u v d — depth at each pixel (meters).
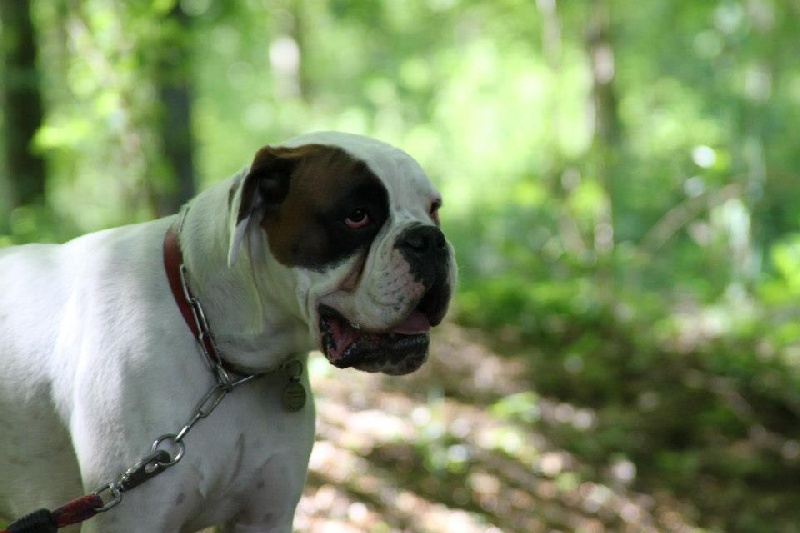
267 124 23.30
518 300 9.83
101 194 15.12
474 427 7.34
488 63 20.62
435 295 3.17
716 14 18.73
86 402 3.22
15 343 3.42
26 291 3.49
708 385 8.72
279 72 23.77
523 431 7.50
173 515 3.25
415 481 6.43
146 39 8.51
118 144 9.01
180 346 3.26
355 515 5.80
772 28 18.73
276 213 3.20
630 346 9.28
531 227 17.34
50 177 11.32
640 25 21.69
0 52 10.62
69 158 9.72
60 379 3.32
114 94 8.51
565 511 6.62
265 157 3.15
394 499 6.12
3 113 11.12
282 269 3.20
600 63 16.08
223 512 3.47
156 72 8.84
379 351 3.22
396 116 22.17
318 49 25.41
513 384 8.41
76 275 3.44
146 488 3.18
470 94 20.88
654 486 7.28
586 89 16.77
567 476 6.99
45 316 3.41
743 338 9.73
